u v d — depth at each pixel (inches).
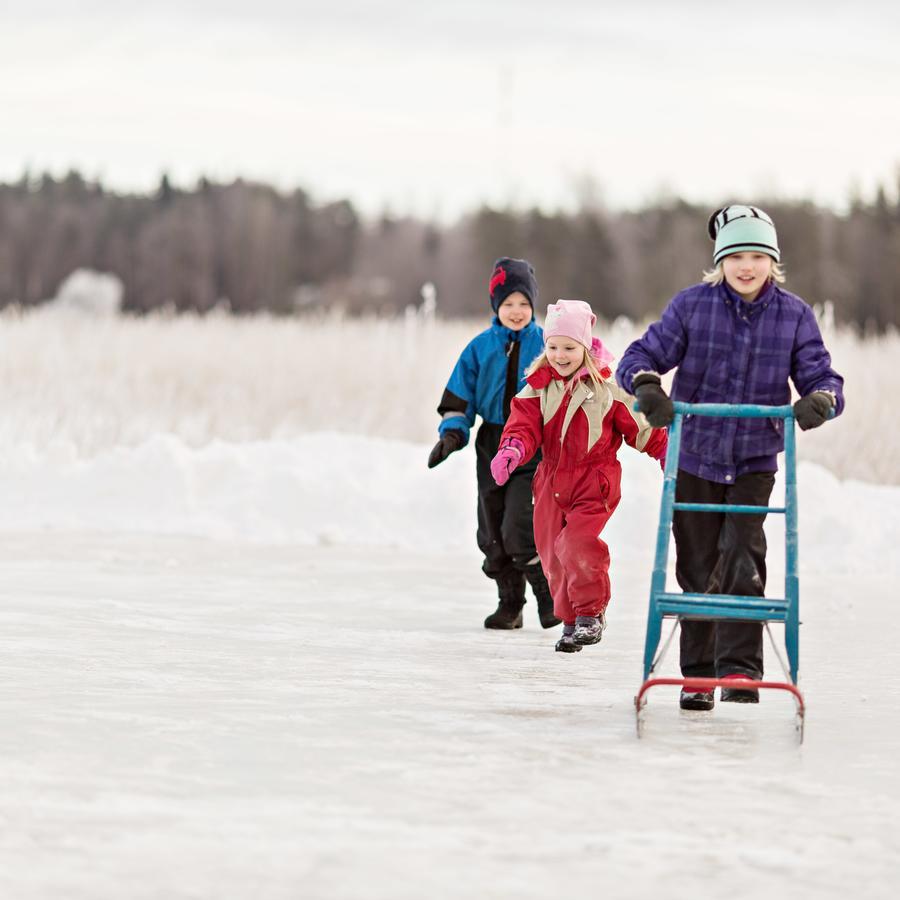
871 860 342.6
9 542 1075.9
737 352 544.1
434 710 512.4
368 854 338.0
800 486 1143.0
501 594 743.7
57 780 395.9
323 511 1200.8
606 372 652.1
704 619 493.7
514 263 749.9
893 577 999.0
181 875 320.2
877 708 541.0
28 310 2230.6
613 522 1142.3
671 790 403.9
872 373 1663.4
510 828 361.7
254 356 1863.9
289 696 530.6
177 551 1052.5
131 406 1617.9
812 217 5959.6
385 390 1716.3
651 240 6702.8
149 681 552.1
